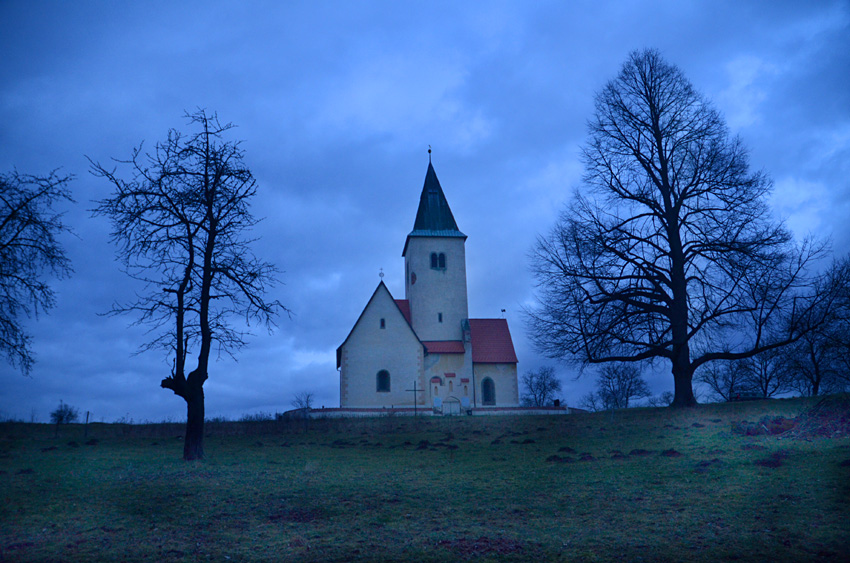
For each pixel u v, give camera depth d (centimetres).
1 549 977
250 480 1521
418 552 965
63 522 1128
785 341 2844
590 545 977
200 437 1906
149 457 2008
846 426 1733
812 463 1391
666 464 1552
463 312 6066
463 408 5244
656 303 3145
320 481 1509
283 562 923
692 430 2236
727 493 1219
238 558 941
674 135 3241
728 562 878
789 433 1809
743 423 2011
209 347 1944
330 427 3316
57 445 2456
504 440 2417
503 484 1451
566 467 1630
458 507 1239
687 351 3055
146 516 1173
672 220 3145
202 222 1948
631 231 3222
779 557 887
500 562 916
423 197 6431
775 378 5184
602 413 3288
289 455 2067
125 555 952
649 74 3375
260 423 3438
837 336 3366
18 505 1250
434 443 2419
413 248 6191
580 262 3159
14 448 2333
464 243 6244
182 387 1897
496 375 5900
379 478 1554
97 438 2780
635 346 3042
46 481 1506
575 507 1205
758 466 1416
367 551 971
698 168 3084
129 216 1897
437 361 5791
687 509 1136
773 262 2866
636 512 1144
